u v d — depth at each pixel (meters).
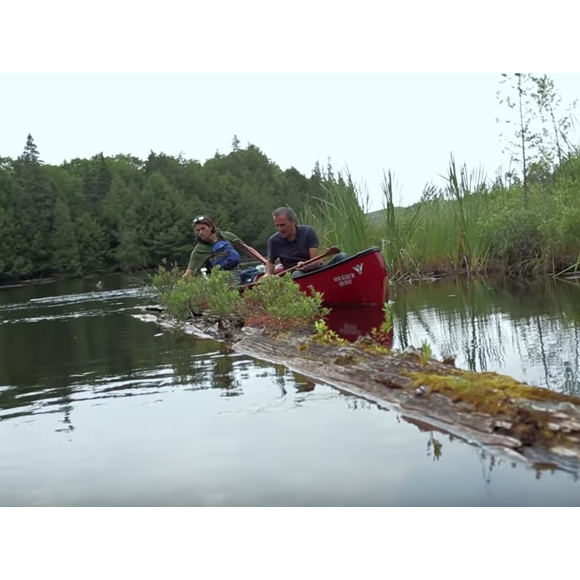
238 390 3.22
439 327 5.00
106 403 3.14
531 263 10.29
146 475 2.04
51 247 47.50
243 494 1.84
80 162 93.69
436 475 1.88
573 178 11.12
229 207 63.41
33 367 4.56
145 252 50.94
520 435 2.11
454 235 11.63
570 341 3.88
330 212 11.27
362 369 3.26
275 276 5.77
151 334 6.01
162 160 83.75
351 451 2.13
